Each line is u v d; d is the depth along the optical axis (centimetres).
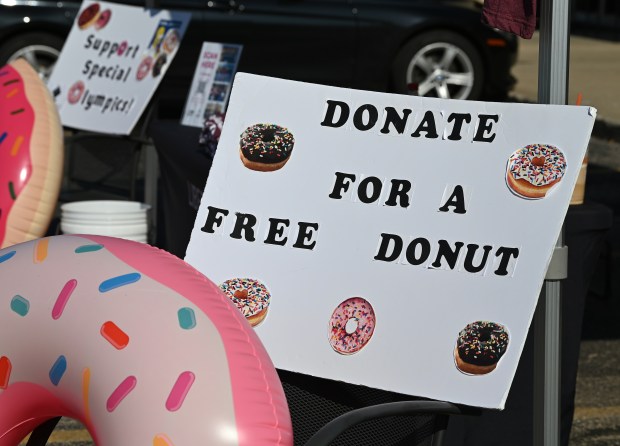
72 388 189
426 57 1091
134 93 562
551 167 234
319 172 255
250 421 179
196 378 180
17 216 389
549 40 242
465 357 230
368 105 256
